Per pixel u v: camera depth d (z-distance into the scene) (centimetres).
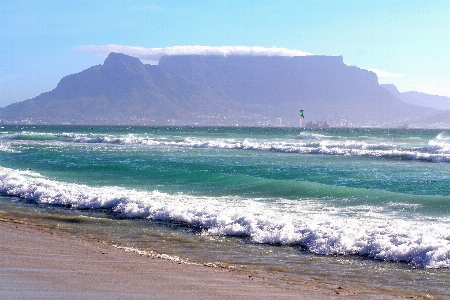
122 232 1266
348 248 1079
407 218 1360
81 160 3338
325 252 1075
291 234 1183
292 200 1697
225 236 1235
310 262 998
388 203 1609
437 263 970
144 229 1308
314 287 804
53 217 1467
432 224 1264
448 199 1616
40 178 2328
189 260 984
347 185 2164
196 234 1252
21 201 1786
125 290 673
